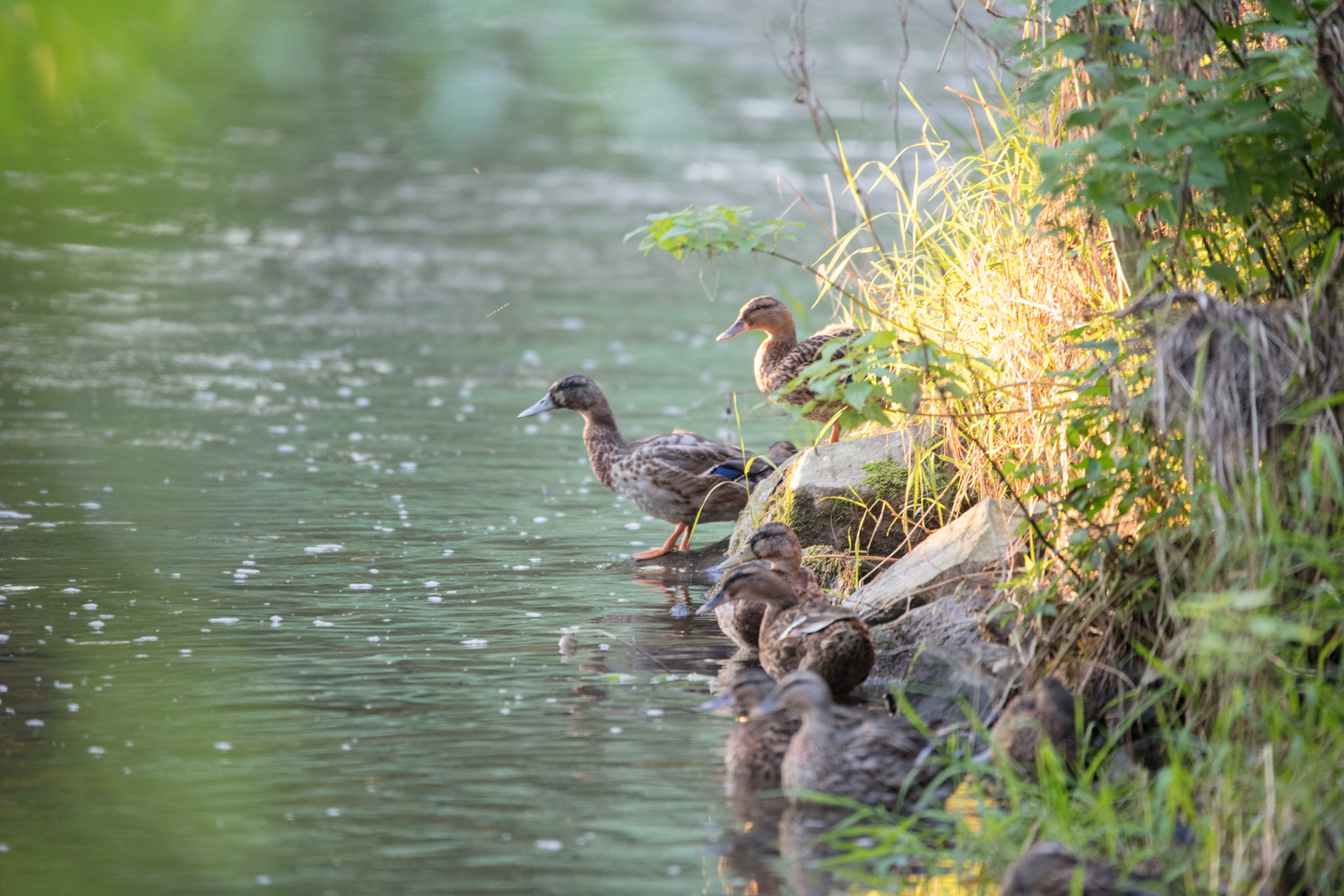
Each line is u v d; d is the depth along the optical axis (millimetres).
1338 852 7570
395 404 24312
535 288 36000
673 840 8805
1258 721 8406
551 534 17266
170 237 40125
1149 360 10352
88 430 21562
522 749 10312
